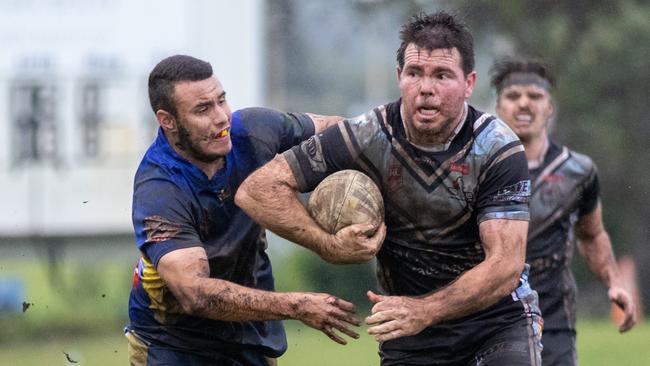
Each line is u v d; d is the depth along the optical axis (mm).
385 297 20391
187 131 22156
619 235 88000
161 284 22891
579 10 88750
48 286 86000
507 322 22156
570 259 28781
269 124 23297
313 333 72062
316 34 119000
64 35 83500
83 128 83250
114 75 83125
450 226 21516
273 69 120562
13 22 83812
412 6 94500
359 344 62250
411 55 20594
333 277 81750
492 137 21062
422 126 20641
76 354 60531
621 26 87312
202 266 21891
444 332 22328
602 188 88875
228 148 22328
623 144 88812
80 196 83125
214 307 21484
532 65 29219
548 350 27953
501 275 20703
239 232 23016
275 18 113750
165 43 83062
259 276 23953
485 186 21109
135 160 82625
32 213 83250
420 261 22016
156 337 23578
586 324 70312
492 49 91750
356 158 21422
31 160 83250
